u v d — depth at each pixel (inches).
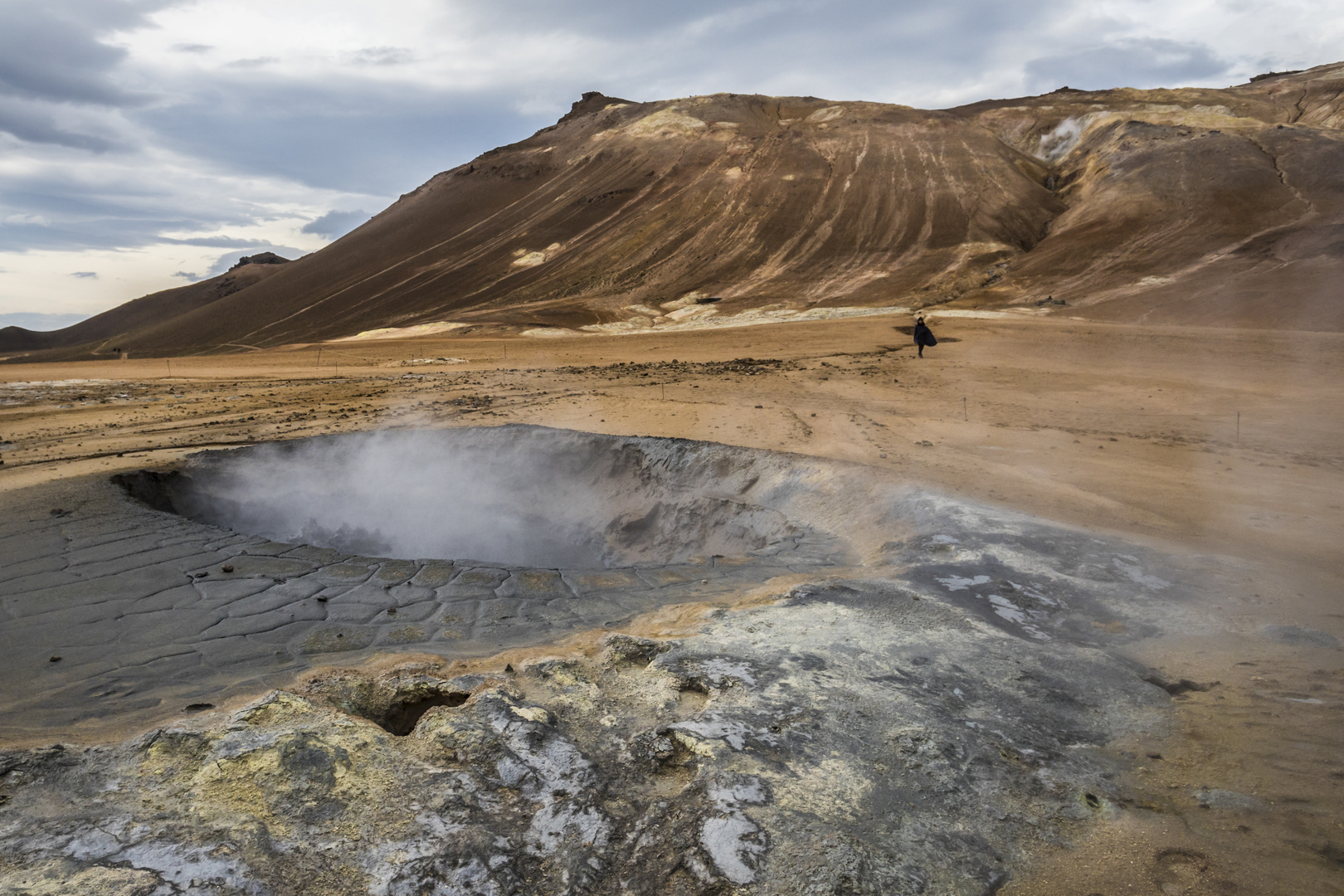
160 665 165.2
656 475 410.0
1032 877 100.3
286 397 661.9
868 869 97.2
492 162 5132.9
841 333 1321.4
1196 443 446.6
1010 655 167.3
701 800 111.2
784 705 139.6
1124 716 143.6
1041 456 402.0
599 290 2918.3
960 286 2258.9
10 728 134.7
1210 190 2501.2
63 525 266.8
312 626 189.2
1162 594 205.9
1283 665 161.6
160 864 94.5
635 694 148.7
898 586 208.5
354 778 114.6
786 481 356.2
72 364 1052.5
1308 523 275.3
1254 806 112.7
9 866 93.0
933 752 126.0
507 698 139.6
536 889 96.4
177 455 390.9
